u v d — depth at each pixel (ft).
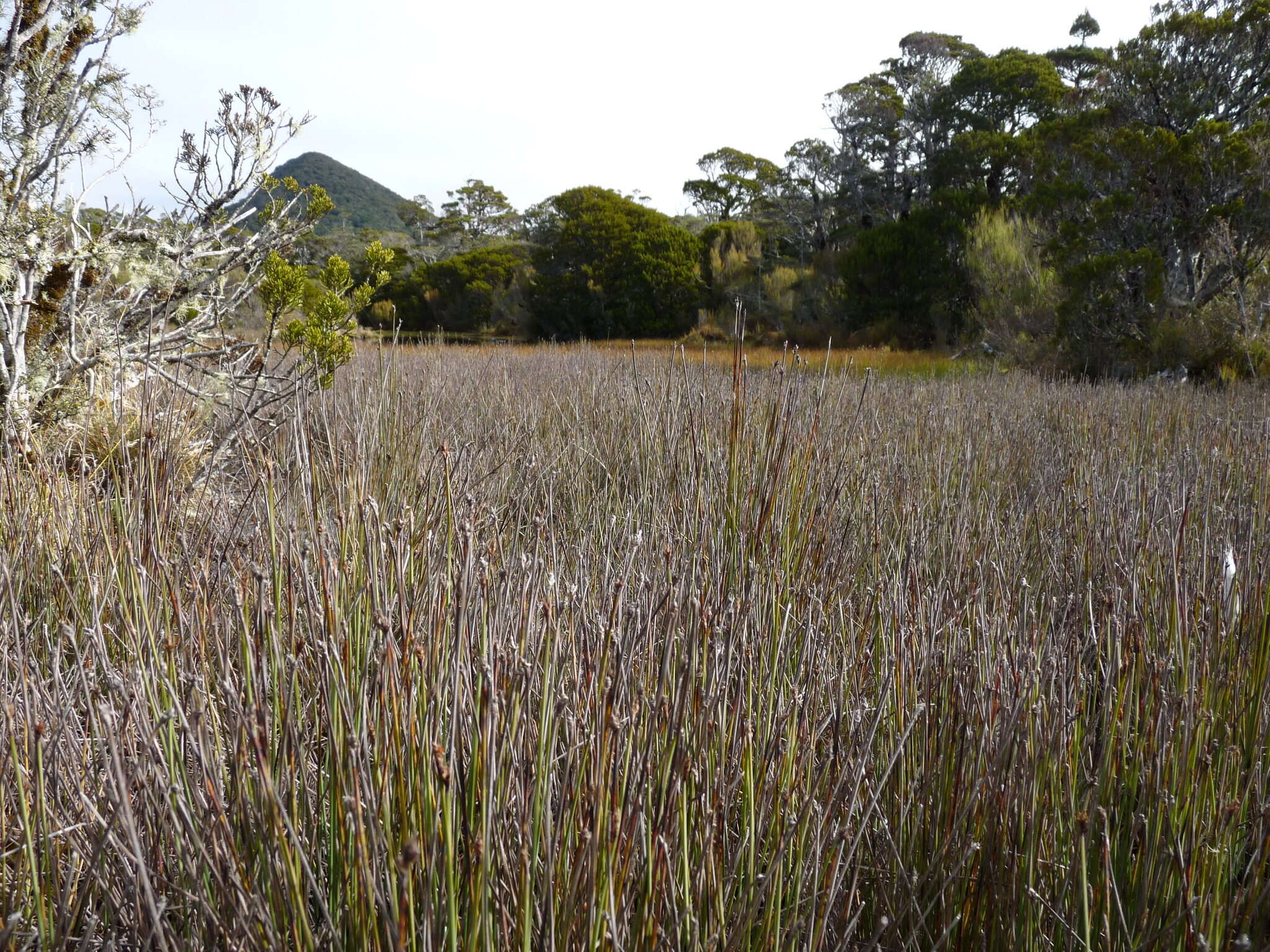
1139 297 35.68
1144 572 6.89
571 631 4.20
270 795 3.29
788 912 4.21
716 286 91.20
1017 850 4.57
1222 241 33.50
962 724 4.92
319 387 11.09
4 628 4.91
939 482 11.40
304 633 4.74
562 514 8.57
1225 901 4.32
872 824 5.09
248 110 11.28
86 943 3.40
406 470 9.01
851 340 68.90
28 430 9.05
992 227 52.80
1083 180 43.11
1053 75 84.12
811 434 7.70
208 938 3.38
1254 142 35.63
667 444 9.73
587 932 3.39
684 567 5.67
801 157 100.83
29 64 9.87
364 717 3.56
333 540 4.95
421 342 30.09
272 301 11.96
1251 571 6.26
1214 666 5.61
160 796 3.73
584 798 3.69
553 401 16.17
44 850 3.73
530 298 98.89
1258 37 43.37
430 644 3.94
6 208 9.66
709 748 4.31
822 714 5.16
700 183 133.69
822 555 7.18
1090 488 10.35
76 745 4.40
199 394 10.83
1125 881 4.67
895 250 66.54
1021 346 40.34
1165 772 4.66
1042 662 5.49
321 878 3.72
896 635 5.57
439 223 167.12
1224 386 30.55
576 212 95.61
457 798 3.36
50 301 10.82
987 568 7.39
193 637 4.50
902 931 4.63
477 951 3.26
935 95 89.10
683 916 4.05
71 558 6.68
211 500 7.90
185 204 11.18
